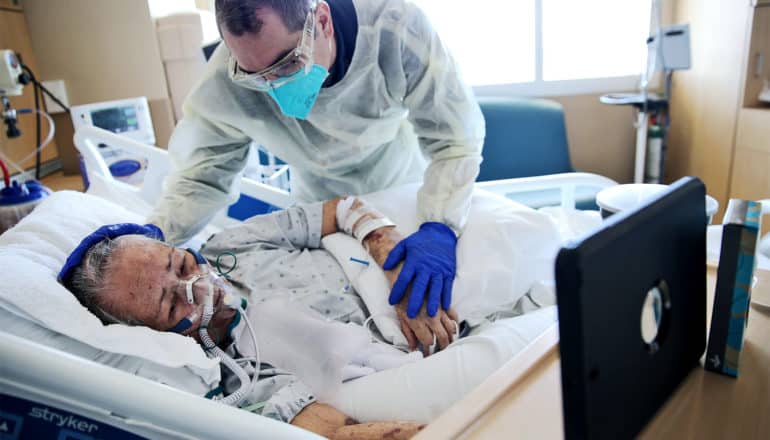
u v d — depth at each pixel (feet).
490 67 9.66
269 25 3.12
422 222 4.11
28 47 6.83
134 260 3.16
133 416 1.97
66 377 1.94
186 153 4.42
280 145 4.58
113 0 6.81
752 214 1.86
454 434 1.69
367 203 4.37
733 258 1.83
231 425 1.94
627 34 9.30
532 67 9.49
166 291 3.18
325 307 3.72
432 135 4.37
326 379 3.20
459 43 9.53
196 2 7.88
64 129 7.17
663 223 1.57
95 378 1.95
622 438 1.50
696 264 1.82
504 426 1.72
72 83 7.07
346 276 4.00
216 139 4.39
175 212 4.34
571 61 9.54
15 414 2.10
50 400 2.04
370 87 4.12
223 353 3.26
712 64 7.79
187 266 3.38
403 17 3.89
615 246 1.34
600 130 9.68
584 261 1.23
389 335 3.54
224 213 5.44
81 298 3.11
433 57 4.01
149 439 2.03
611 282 1.34
